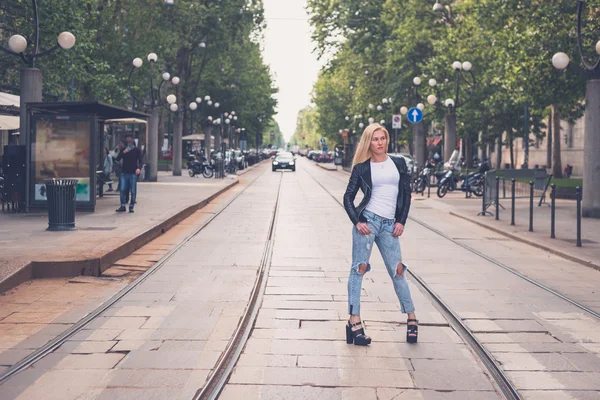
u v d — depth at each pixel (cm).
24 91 1616
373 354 547
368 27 4275
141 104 3541
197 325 629
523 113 3819
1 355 532
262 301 745
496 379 493
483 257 1103
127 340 577
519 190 2441
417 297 778
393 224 578
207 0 4528
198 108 6197
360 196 2647
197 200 2078
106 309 696
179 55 4753
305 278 888
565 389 468
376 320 662
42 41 2350
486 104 3609
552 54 2203
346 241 1272
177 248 1156
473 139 4934
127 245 1066
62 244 1032
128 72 3312
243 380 481
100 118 2072
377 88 4638
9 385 464
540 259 1089
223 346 560
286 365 516
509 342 587
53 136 1595
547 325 648
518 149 6269
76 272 888
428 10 3872
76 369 498
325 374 496
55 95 2633
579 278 916
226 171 4953
